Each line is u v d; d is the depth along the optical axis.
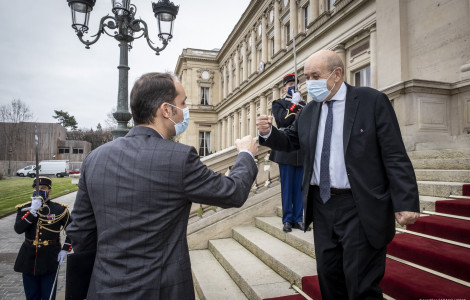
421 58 8.20
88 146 62.41
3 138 52.81
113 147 1.38
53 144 56.03
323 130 1.98
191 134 38.72
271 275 3.02
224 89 37.00
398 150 1.66
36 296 3.48
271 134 2.06
